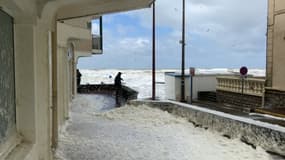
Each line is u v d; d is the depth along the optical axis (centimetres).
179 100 2328
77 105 1742
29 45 415
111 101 2023
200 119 1013
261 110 1517
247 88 1934
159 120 1129
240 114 1477
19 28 410
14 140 383
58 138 751
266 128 703
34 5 420
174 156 664
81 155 653
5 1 320
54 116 673
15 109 411
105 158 636
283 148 652
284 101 1536
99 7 747
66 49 1102
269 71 1680
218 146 752
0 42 332
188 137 858
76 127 995
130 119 1159
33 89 419
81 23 1312
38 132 450
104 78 6538
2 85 336
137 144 766
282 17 1590
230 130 838
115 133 905
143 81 5450
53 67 665
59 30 921
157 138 842
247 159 647
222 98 2212
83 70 11194
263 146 707
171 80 2442
